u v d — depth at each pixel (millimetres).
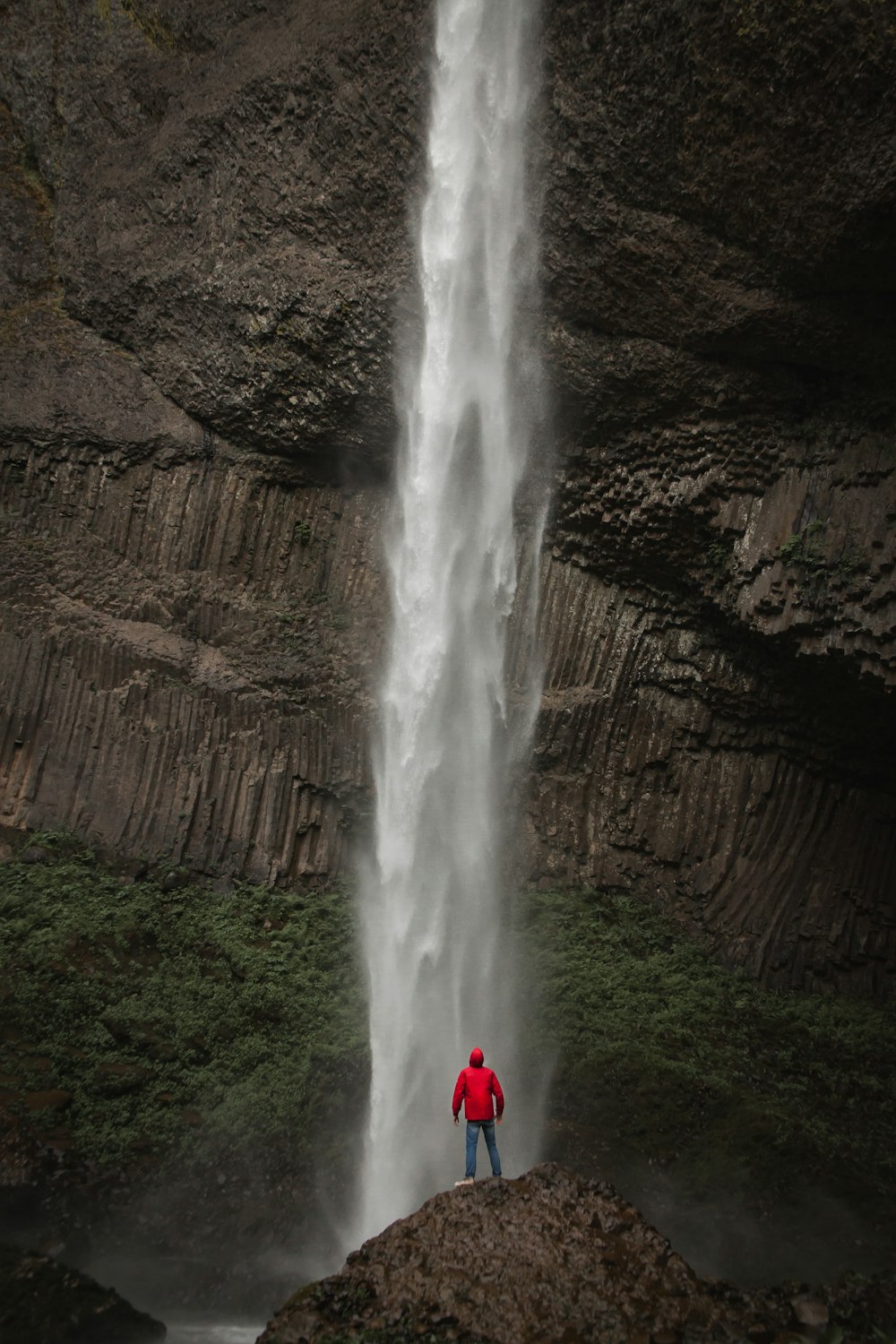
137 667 14953
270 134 14617
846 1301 7352
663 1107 11148
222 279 15172
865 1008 14141
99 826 14117
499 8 12898
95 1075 10578
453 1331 6121
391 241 14305
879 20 10078
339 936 13789
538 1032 12555
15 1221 8750
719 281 12680
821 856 15086
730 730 15445
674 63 11453
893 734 14344
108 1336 7031
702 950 14617
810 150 11094
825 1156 10547
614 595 15789
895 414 12594
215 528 16156
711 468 13867
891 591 12117
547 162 12938
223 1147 10164
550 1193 7418
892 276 11617
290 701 15273
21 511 15750
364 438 15742
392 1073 11688
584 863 15312
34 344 16125
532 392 14633
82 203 16234
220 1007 12055
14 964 11766
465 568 15797
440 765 15391
